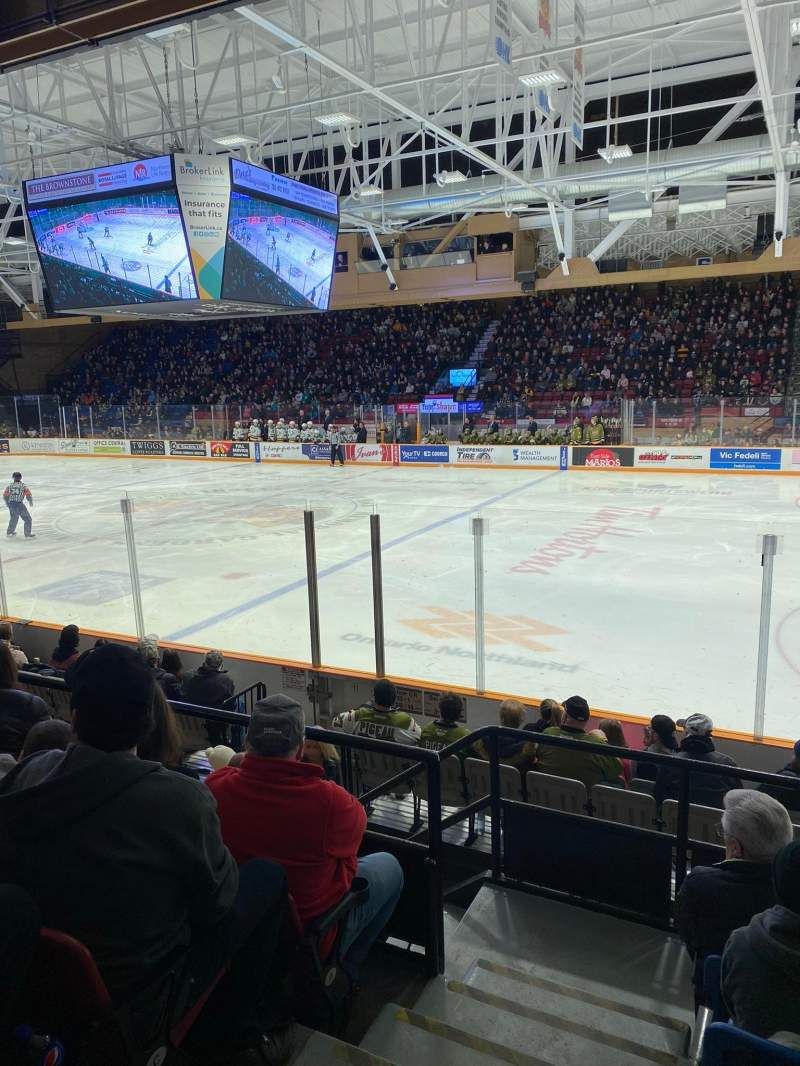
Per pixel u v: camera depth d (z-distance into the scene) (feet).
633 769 23.43
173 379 153.79
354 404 131.85
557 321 130.72
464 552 53.98
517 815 14.28
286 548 56.59
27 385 160.45
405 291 122.72
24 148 87.97
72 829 6.35
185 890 6.82
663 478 88.74
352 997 9.93
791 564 48.75
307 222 62.39
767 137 73.46
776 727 27.91
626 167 77.87
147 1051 6.74
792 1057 6.05
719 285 121.29
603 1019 10.57
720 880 9.83
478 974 11.49
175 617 41.45
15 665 16.21
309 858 8.89
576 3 49.42
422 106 56.80
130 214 54.90
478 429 106.11
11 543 61.00
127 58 73.72
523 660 34.55
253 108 89.10
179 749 9.07
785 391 109.29
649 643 36.32
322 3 65.10
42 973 6.28
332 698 32.91
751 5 41.29
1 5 17.78
